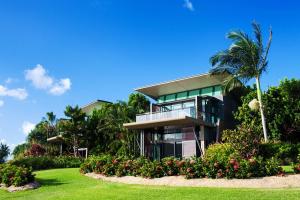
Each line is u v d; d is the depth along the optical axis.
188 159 17.11
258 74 27.84
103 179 19.19
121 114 44.09
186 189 13.69
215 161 15.69
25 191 17.11
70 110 47.22
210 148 22.92
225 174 15.06
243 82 28.70
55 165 32.56
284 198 10.75
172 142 35.28
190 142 33.59
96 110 51.94
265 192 11.92
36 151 53.47
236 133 19.91
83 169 22.59
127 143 42.62
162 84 37.31
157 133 36.97
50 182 19.44
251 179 14.33
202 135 32.75
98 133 48.00
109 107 46.53
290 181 13.50
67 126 46.19
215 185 14.31
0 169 20.59
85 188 16.11
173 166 16.94
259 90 27.59
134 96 49.56
